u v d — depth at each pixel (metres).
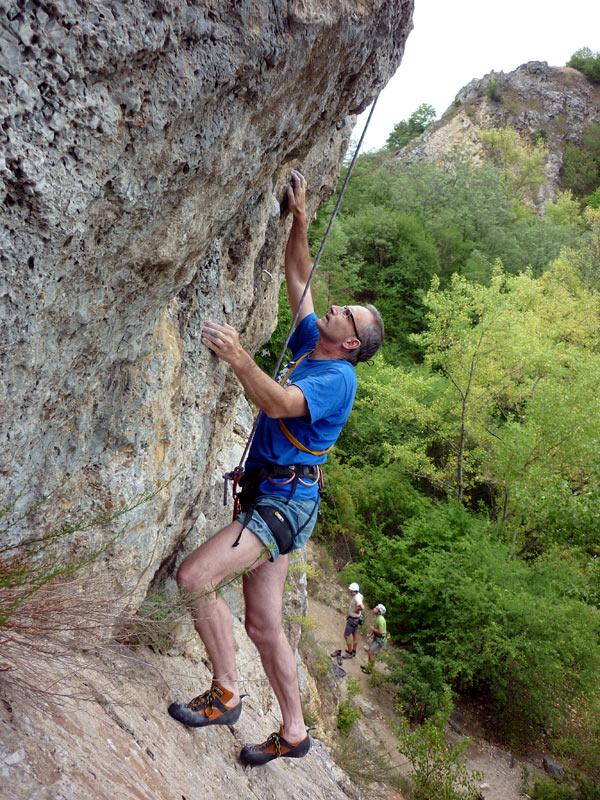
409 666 10.17
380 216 29.45
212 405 2.90
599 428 12.74
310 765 4.23
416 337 16.27
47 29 1.09
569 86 66.56
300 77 1.85
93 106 1.23
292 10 1.58
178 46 1.34
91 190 1.34
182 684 2.97
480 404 16.30
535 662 9.98
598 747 9.45
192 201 1.74
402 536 14.42
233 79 1.53
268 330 3.87
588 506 10.17
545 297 22.88
